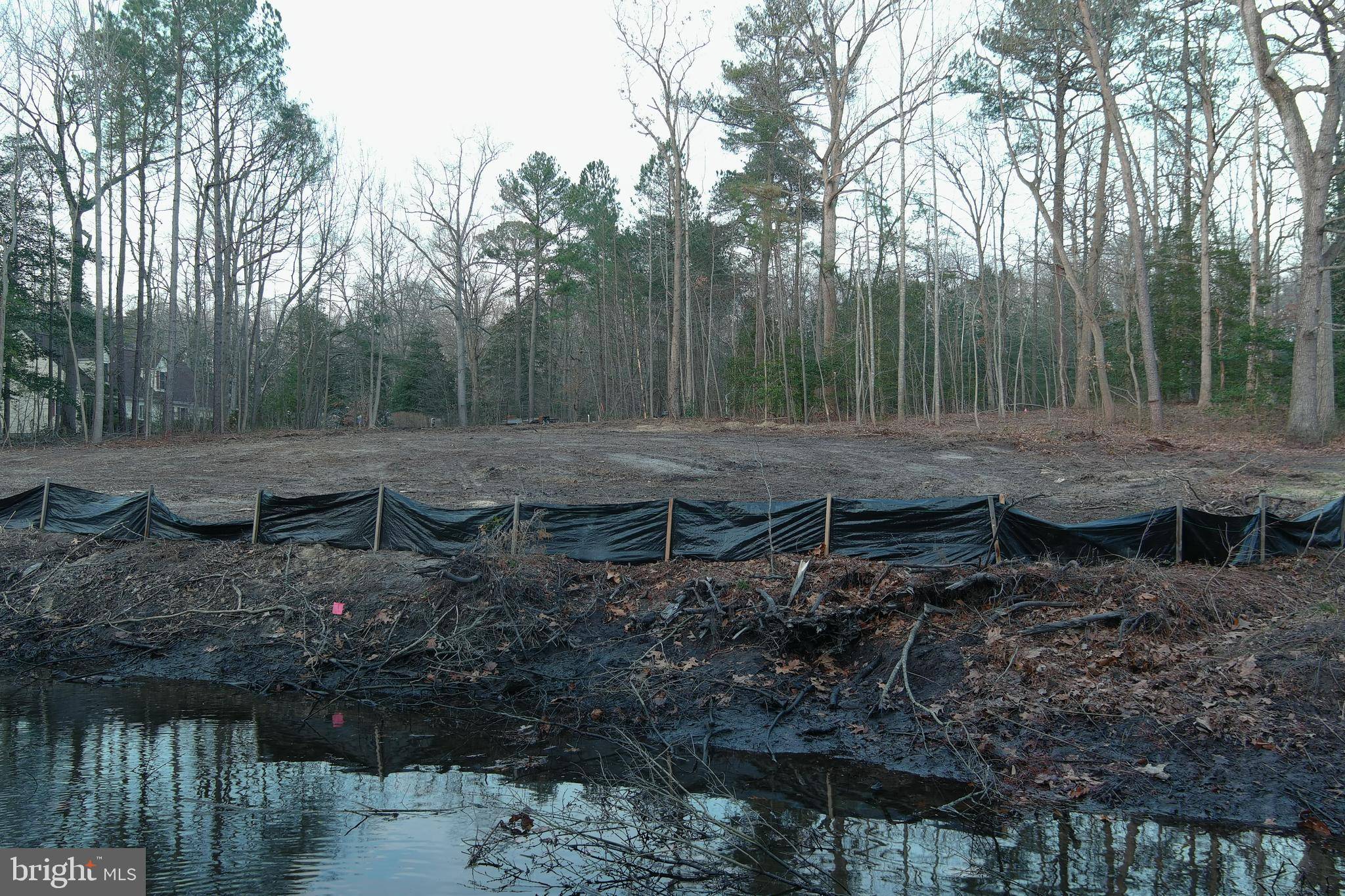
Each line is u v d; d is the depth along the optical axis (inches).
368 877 224.2
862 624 362.3
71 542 542.9
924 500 413.1
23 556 532.7
